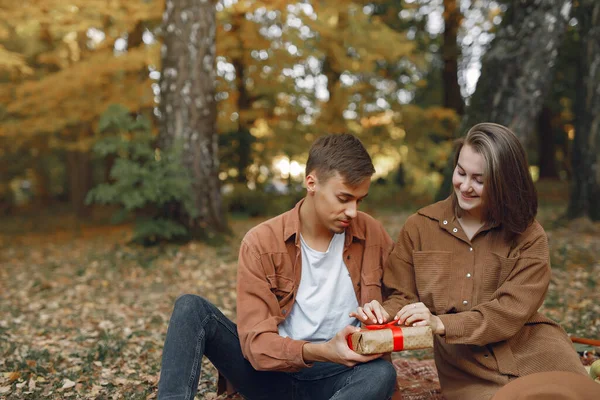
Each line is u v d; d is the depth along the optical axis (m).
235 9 11.39
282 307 2.25
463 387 2.26
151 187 8.10
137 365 3.61
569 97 16.77
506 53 6.66
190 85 8.73
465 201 2.22
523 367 2.14
